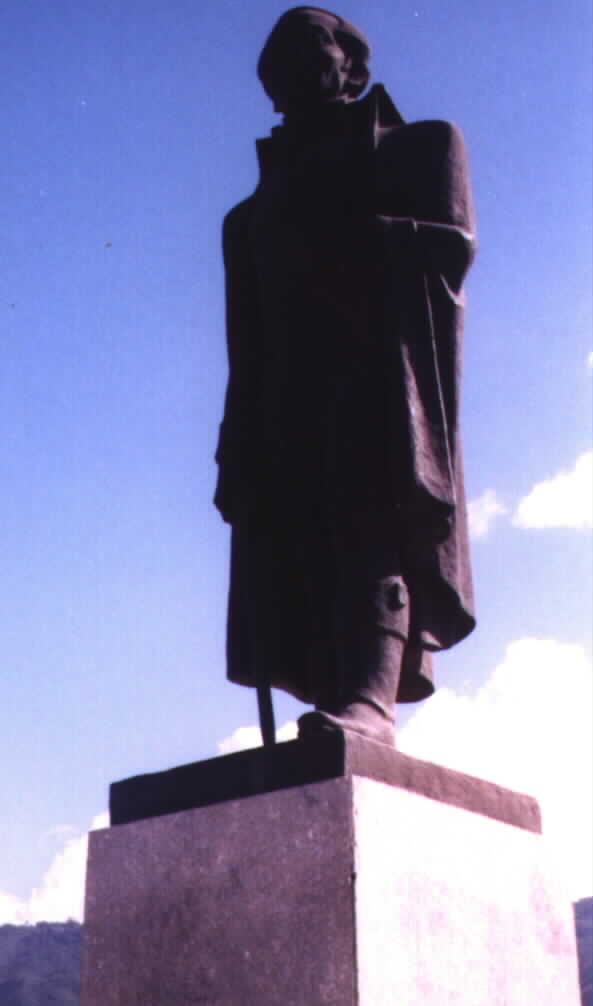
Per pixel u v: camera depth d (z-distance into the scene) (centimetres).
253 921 585
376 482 691
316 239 732
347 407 704
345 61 783
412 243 698
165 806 634
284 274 738
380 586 679
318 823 582
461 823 633
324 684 711
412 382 684
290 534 743
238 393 771
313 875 576
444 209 719
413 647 701
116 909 625
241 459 757
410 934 582
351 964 554
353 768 595
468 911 619
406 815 602
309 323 734
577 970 679
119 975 612
